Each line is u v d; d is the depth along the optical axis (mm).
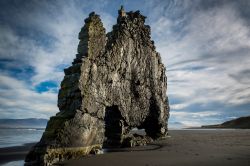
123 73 31953
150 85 39156
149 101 38969
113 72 29250
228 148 26688
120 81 31109
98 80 25578
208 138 45125
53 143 18922
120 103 30922
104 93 26859
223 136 51312
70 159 20016
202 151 24328
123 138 31781
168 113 46031
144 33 38750
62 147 19625
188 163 17438
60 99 22750
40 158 18031
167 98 46062
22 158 23203
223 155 21125
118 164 17719
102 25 27016
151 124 41625
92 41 24828
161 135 42312
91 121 23484
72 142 20594
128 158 20391
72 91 22266
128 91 33094
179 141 38406
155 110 40438
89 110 23109
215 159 18922
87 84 23312
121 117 31719
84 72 23062
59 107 22641
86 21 25547
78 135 21250
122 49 31688
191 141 37938
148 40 39375
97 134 24641
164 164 17312
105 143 31922
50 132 19906
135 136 36281
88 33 24469
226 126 174125
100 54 26422
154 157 20734
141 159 19719
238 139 41188
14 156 24297
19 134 74562
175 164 17188
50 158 18453
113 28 34406
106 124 32406
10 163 20781
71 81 22703
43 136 19797
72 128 20672
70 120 20609
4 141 43344
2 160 22062
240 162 17469
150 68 39281
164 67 45031
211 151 24125
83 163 18344
